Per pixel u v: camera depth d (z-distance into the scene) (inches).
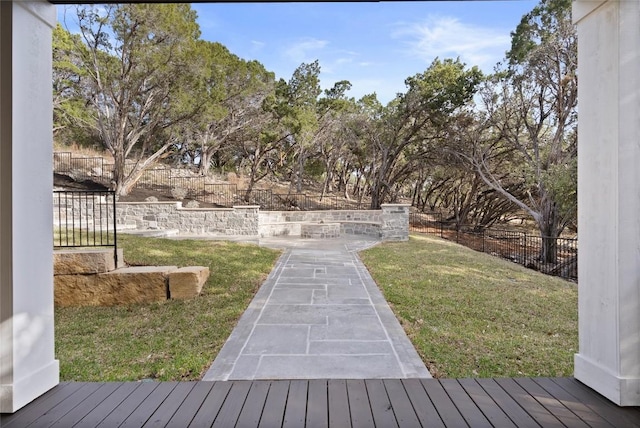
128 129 591.8
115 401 94.2
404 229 458.6
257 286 224.7
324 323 157.9
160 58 475.5
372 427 82.1
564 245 510.3
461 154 657.6
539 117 549.6
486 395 96.7
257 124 703.7
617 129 91.0
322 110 802.8
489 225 843.4
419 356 124.8
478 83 596.4
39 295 98.7
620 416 86.7
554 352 130.2
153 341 139.4
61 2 100.2
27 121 94.6
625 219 91.4
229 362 118.7
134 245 299.7
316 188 1059.3
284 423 83.7
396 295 203.0
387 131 731.4
